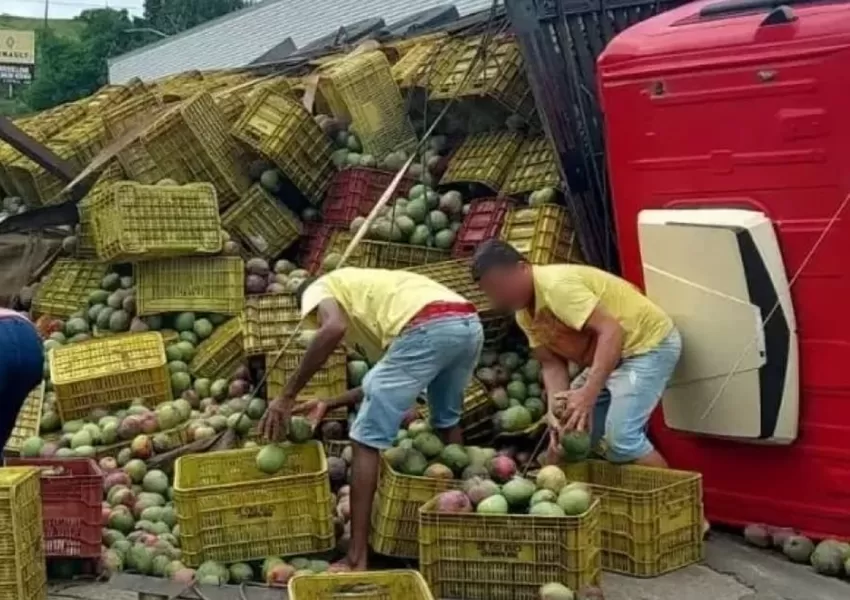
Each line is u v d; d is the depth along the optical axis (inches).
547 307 182.9
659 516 172.7
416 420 199.9
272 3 823.7
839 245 172.4
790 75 172.6
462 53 273.3
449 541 160.4
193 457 181.2
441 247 251.6
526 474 183.3
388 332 171.5
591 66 233.5
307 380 175.8
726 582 171.8
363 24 430.3
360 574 144.9
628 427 183.6
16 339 168.2
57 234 297.9
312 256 268.5
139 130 289.4
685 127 184.9
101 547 177.9
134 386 234.7
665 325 185.3
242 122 281.1
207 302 253.9
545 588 154.3
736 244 176.4
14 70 1881.2
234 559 173.6
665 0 244.1
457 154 263.7
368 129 279.3
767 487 187.5
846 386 175.8
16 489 152.3
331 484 196.4
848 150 169.5
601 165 231.3
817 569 176.1
